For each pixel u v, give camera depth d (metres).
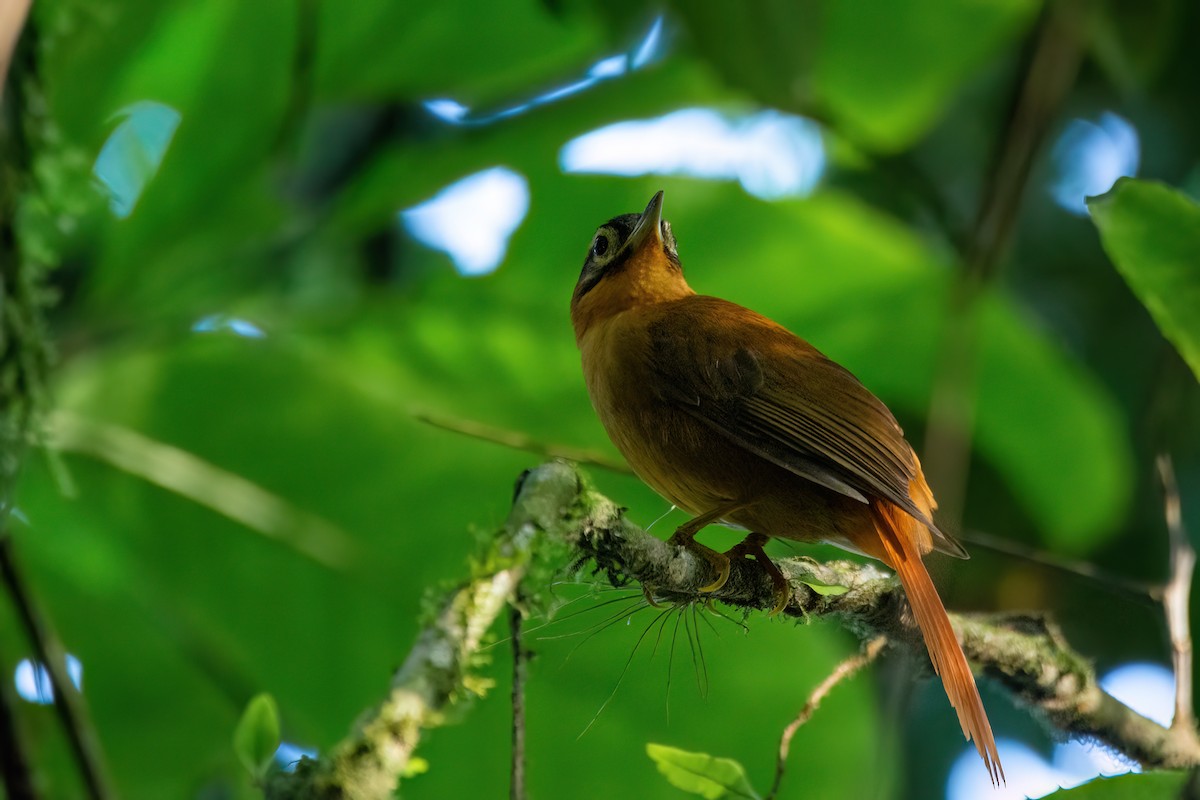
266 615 8.41
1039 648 8.38
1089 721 8.32
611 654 8.65
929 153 12.98
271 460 8.24
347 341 9.03
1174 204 6.06
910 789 12.89
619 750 8.66
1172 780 6.57
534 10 8.91
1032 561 8.72
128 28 8.29
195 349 8.12
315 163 10.52
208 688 9.27
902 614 8.30
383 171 9.31
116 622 8.84
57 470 7.50
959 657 7.54
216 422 8.16
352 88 8.98
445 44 8.92
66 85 8.27
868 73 9.55
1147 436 11.80
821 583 8.48
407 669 5.16
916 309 10.09
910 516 8.62
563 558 6.73
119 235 8.27
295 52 8.48
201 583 8.31
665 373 8.89
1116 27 10.80
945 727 13.01
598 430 9.70
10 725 6.21
